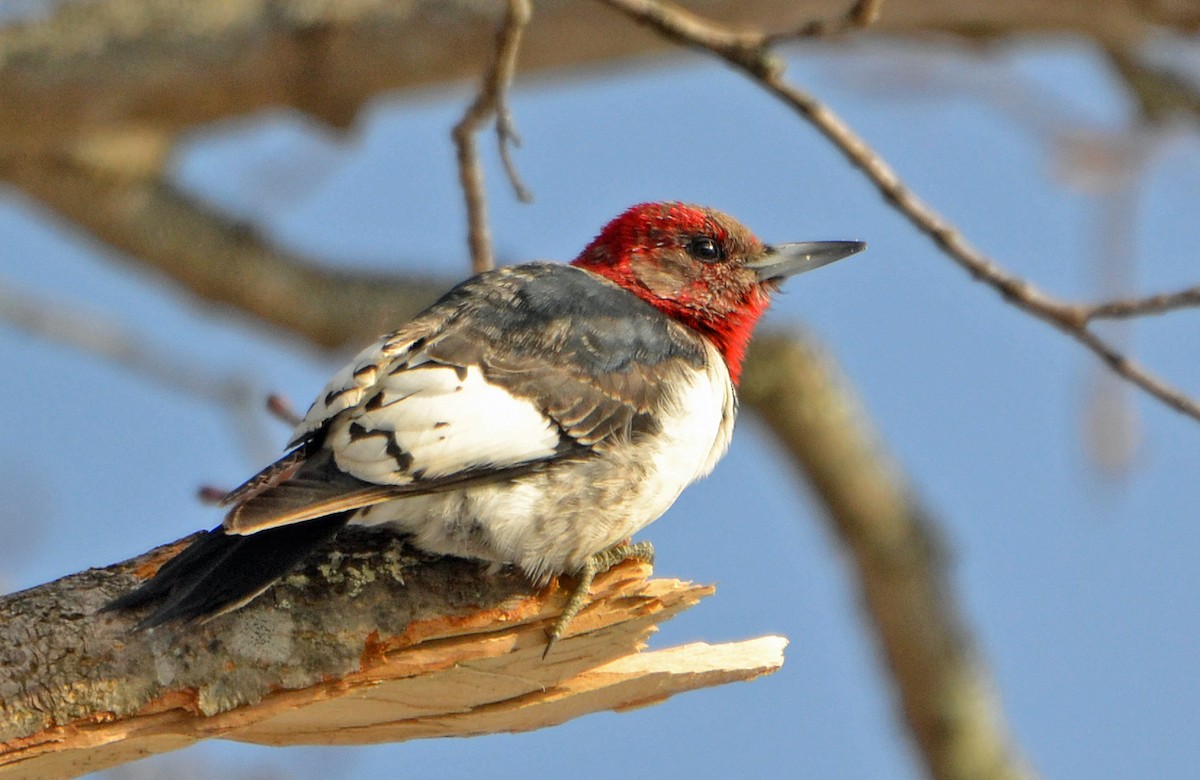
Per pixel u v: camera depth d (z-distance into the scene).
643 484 9.71
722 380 10.93
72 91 15.28
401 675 8.94
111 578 8.65
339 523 8.80
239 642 8.58
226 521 8.23
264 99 15.58
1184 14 14.73
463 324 9.88
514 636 9.14
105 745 8.55
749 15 14.50
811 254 11.95
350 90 15.51
